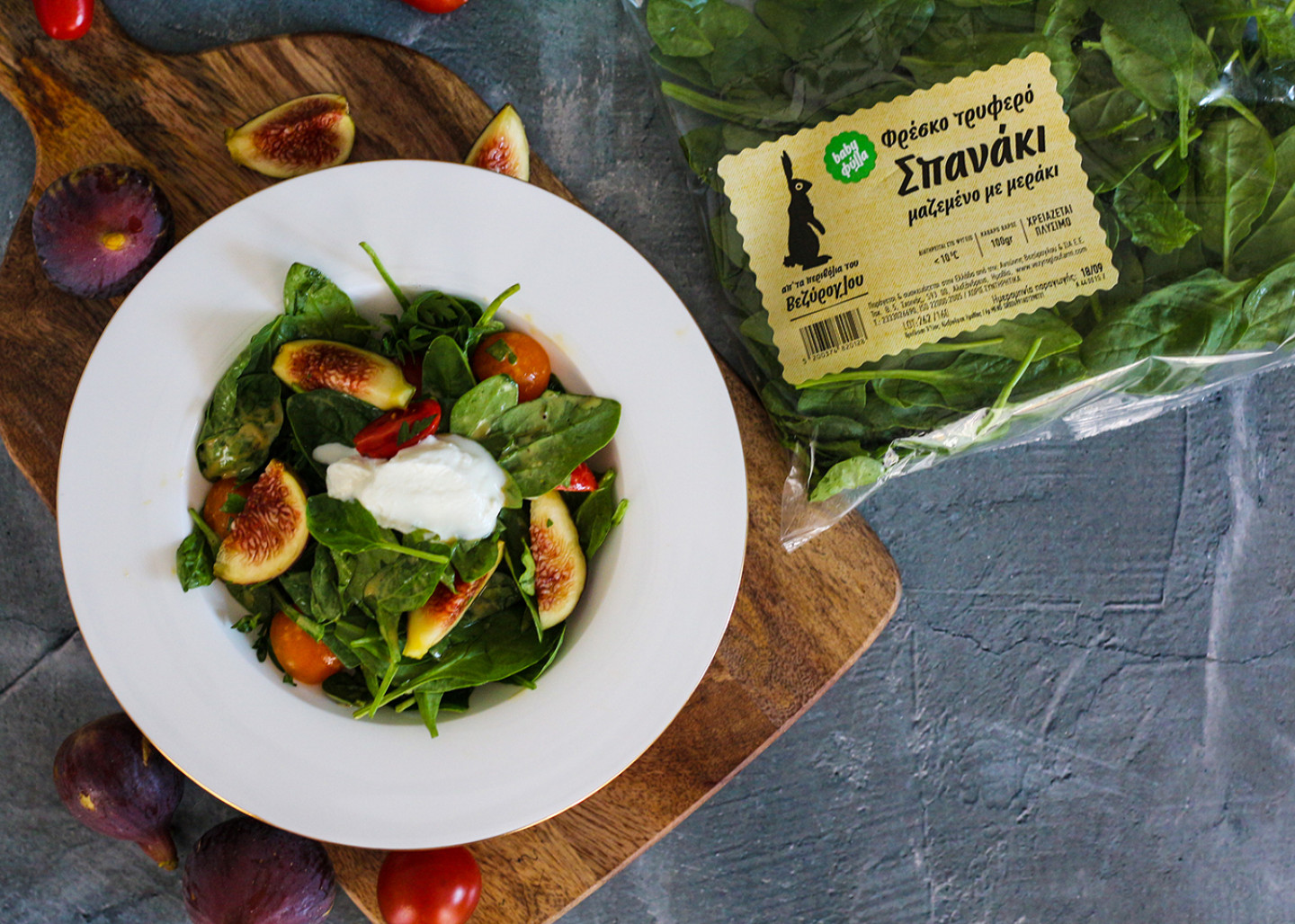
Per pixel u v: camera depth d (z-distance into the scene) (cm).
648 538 66
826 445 68
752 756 70
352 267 65
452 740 65
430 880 68
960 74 65
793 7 67
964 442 68
